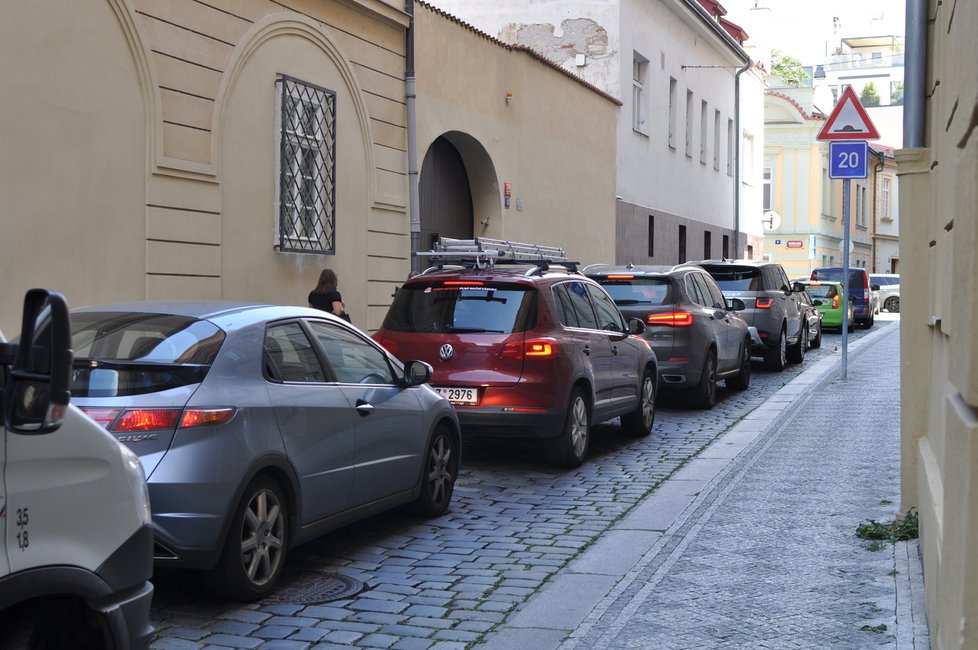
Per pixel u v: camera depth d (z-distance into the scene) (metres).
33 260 8.94
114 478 3.60
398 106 14.76
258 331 6.08
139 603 3.71
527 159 19.05
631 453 10.63
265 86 11.94
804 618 5.32
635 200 25.58
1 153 8.61
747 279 18.48
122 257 9.91
